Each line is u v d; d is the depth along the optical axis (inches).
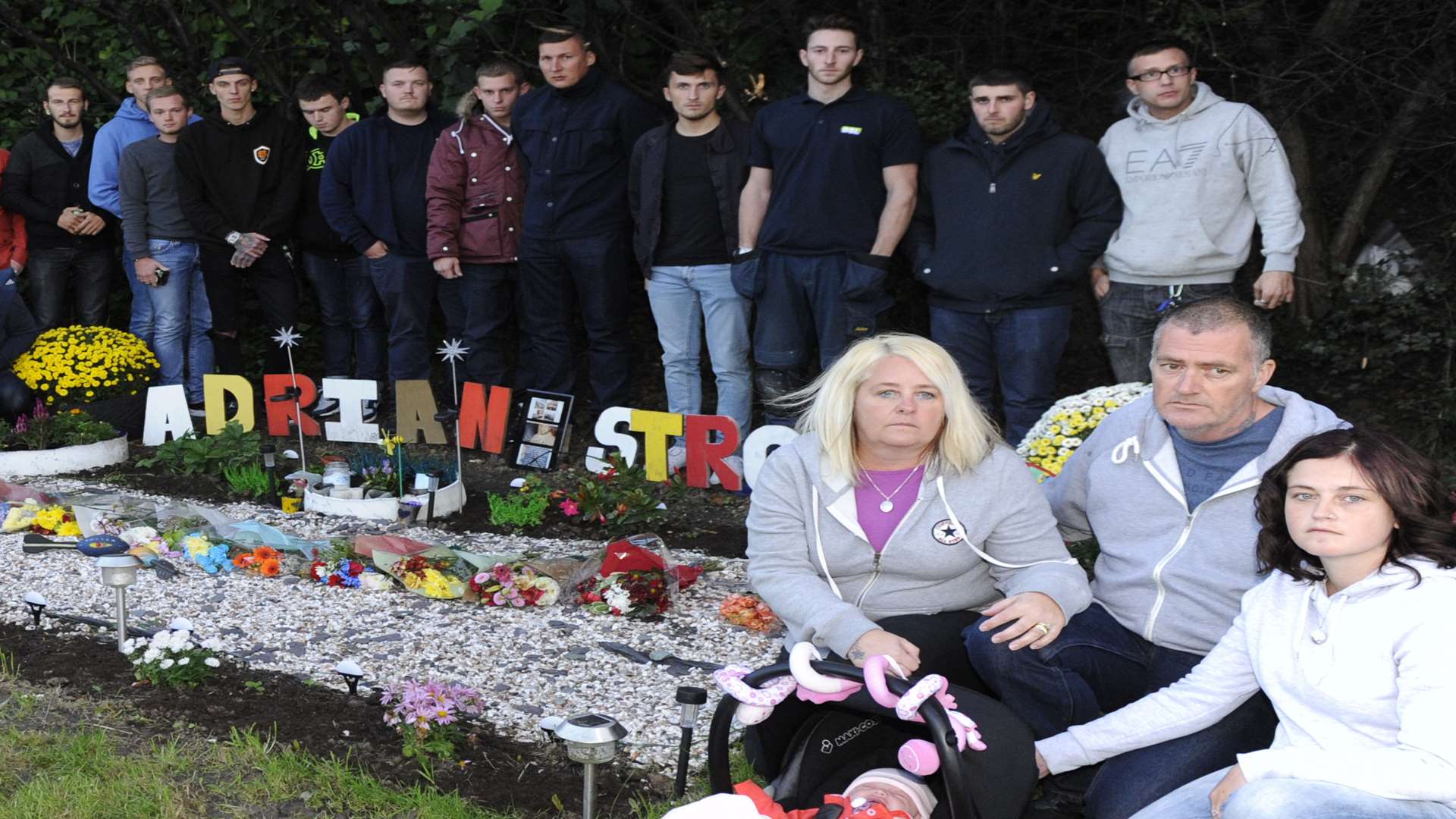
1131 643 151.9
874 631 139.3
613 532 279.4
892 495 149.1
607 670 202.4
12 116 442.3
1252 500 144.2
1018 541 149.1
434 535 280.2
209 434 350.0
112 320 440.5
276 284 367.2
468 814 153.9
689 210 302.7
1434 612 115.3
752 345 368.5
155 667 192.4
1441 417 311.6
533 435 329.7
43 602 217.3
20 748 169.2
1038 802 148.2
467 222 335.0
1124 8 332.5
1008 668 142.3
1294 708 124.1
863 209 281.9
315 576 244.7
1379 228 338.3
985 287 269.3
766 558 152.1
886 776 119.9
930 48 350.0
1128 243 265.3
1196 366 140.6
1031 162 265.0
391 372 357.1
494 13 345.7
